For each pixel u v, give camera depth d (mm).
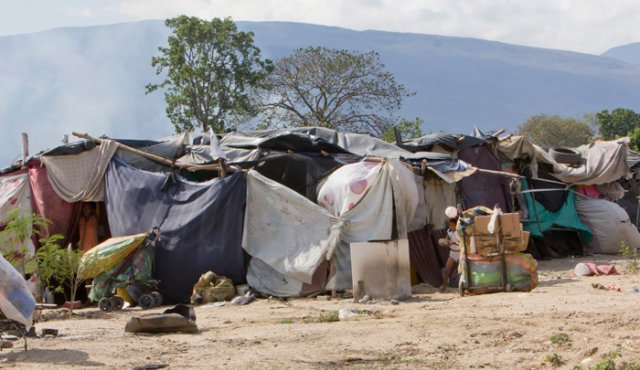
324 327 11820
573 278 18375
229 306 16141
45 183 19797
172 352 9867
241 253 17547
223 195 17688
